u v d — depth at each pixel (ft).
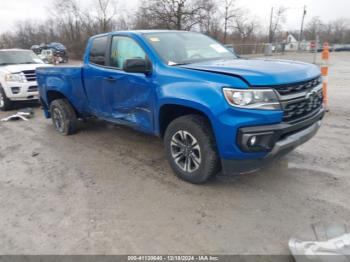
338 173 12.07
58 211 10.27
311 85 10.70
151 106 12.11
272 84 9.29
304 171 12.37
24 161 14.90
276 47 108.78
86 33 149.69
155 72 11.77
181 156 11.72
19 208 10.59
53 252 8.32
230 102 9.34
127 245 8.47
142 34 13.19
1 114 26.63
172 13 110.42
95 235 8.93
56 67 18.02
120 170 13.35
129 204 10.52
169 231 9.00
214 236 8.70
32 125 22.03
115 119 14.74
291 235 8.55
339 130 17.26
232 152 9.69
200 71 10.41
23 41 191.01
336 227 8.43
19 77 26.45
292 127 9.82
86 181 12.41
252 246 8.23
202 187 11.43
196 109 10.24
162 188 11.53
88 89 15.90
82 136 18.54
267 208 9.94
